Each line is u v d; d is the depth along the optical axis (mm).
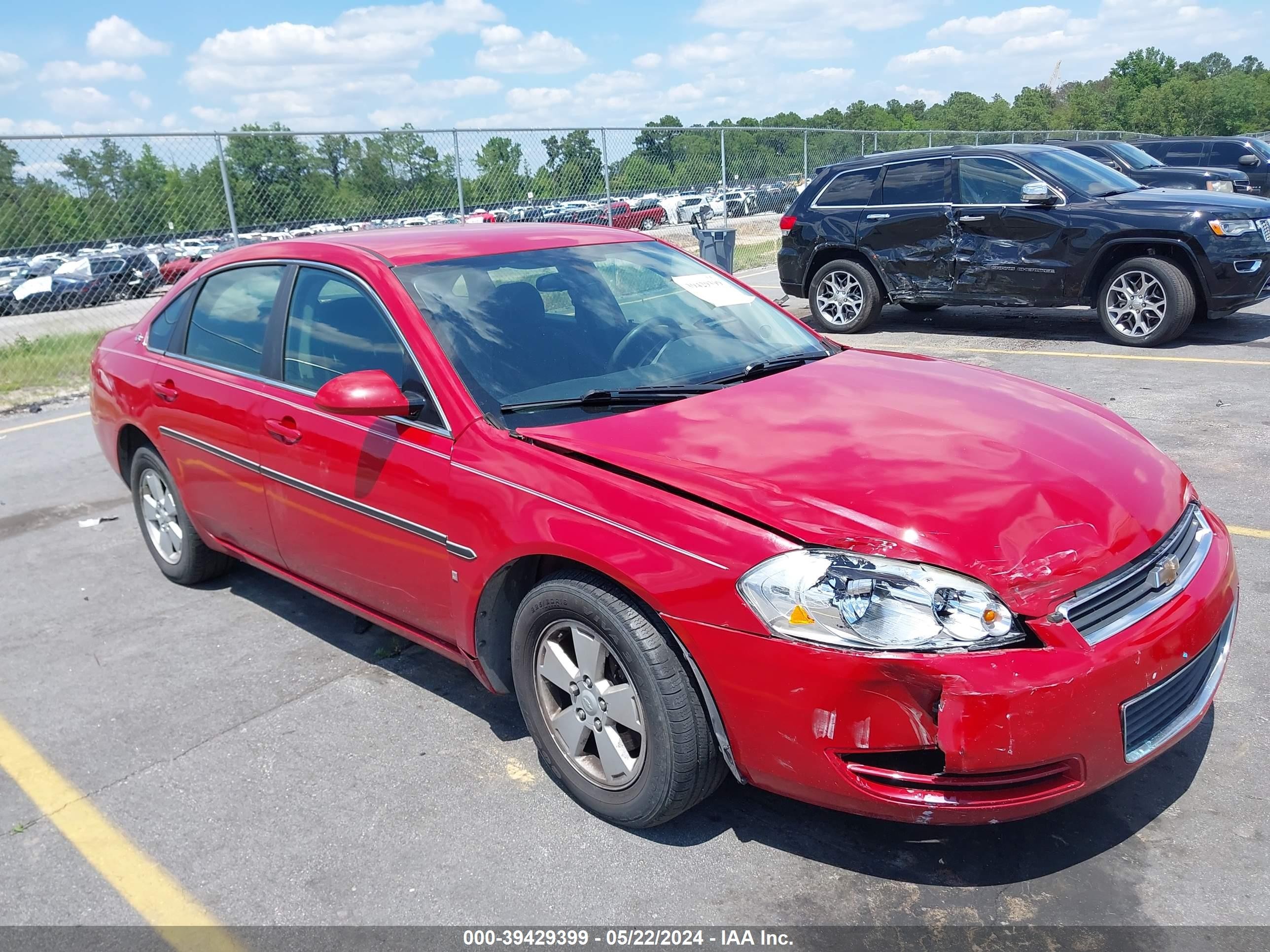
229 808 3021
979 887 2496
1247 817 2680
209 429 4012
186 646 4168
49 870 2797
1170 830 2654
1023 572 2289
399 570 3266
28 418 9117
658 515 2520
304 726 3467
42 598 4793
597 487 2656
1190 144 19844
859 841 2699
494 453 2904
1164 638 2395
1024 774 2270
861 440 2748
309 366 3592
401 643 4090
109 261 11602
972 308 11602
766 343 3738
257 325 3900
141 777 3221
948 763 2223
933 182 9664
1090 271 8805
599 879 2611
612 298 3658
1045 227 8945
